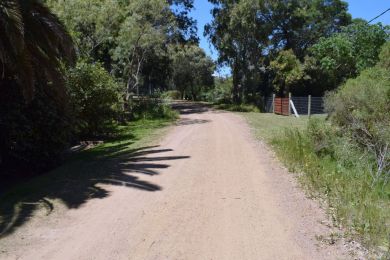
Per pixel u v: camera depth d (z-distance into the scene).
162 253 5.26
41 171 11.84
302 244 5.45
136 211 6.94
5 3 8.78
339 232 5.82
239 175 9.43
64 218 6.68
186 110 37.38
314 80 36.31
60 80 10.97
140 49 28.12
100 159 12.16
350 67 24.20
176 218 6.55
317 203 7.22
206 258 5.11
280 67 37.59
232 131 18.50
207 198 7.61
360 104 12.03
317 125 12.83
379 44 21.66
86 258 5.16
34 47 10.17
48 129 11.37
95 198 7.77
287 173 9.57
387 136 10.52
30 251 5.40
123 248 5.44
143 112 27.22
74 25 23.17
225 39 39.00
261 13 37.47
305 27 42.38
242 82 41.28
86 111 17.11
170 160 11.42
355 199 7.27
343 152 10.74
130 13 25.94
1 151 11.02
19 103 10.75
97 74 17.66
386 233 5.65
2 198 8.00
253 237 5.72
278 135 15.70
